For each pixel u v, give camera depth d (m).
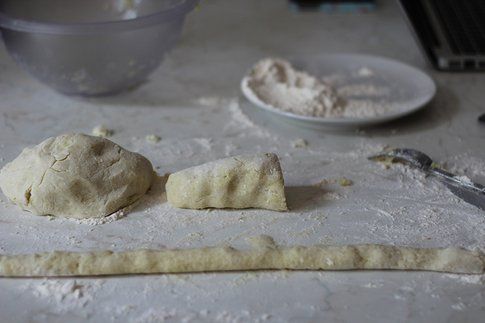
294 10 0.97
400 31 0.89
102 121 0.64
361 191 0.52
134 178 0.49
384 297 0.42
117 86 0.67
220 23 0.93
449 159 0.58
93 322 0.39
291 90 0.65
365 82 0.70
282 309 0.41
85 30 0.59
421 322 0.40
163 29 0.63
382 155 0.57
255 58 0.81
